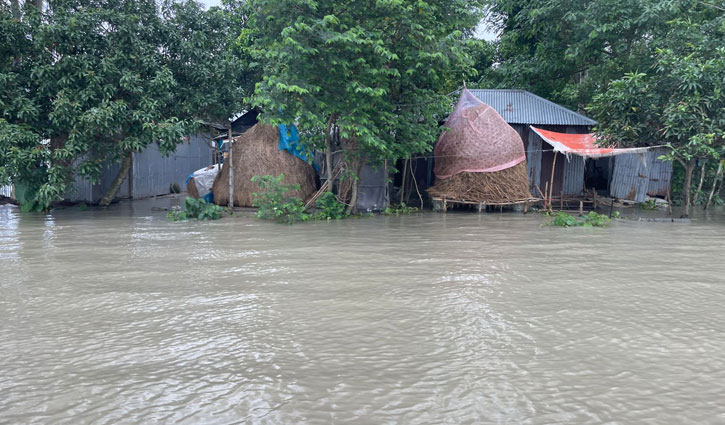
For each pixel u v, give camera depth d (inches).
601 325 184.1
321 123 542.0
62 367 145.6
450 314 197.0
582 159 794.8
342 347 160.9
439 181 713.0
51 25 561.0
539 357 152.3
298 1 512.4
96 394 128.2
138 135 608.4
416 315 195.6
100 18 585.9
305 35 519.2
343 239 412.5
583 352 156.7
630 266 298.4
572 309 204.8
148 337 171.0
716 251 359.3
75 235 432.5
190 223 533.6
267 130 681.0
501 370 142.2
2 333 175.8
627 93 585.3
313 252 345.7
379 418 115.0
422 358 151.3
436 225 521.3
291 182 663.8
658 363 148.3
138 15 615.5
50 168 582.2
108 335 173.3
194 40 638.5
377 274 271.6
